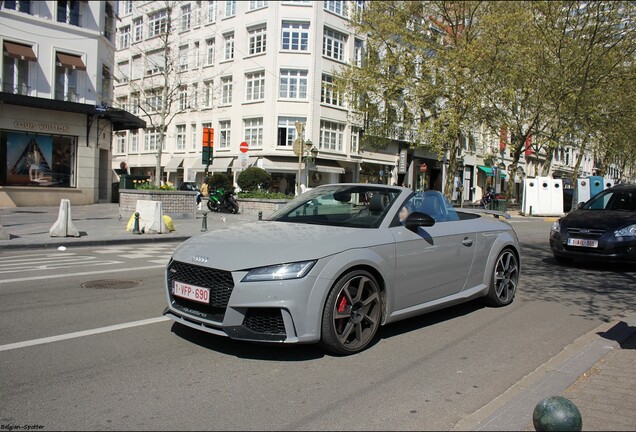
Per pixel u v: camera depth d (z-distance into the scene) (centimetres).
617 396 338
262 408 327
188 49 4072
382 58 2552
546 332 518
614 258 853
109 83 2928
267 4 3475
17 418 309
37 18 2416
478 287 591
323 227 472
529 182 2844
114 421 307
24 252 1069
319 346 428
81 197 2555
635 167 5131
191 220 1877
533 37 2472
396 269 469
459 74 2241
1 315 544
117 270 845
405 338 486
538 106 2712
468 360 427
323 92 3538
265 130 3469
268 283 385
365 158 3934
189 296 414
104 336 473
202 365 401
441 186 4997
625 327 516
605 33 2447
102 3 2691
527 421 298
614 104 2739
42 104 2311
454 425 306
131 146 4775
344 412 323
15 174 2358
